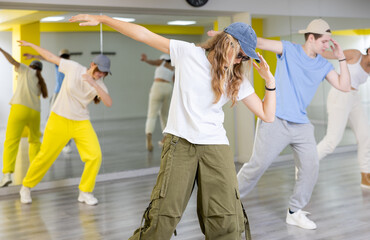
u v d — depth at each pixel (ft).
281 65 11.60
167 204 7.27
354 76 17.38
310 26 11.84
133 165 19.06
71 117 14.25
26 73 16.31
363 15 23.30
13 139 16.17
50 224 12.54
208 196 7.39
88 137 14.49
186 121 7.34
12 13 16.19
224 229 7.37
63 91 14.28
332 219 12.37
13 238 11.44
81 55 17.57
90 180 14.64
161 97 19.54
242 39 7.09
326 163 20.79
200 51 7.27
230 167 7.43
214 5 19.65
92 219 12.94
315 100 22.48
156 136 19.54
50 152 14.51
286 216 12.71
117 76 18.42
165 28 19.24
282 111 11.41
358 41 23.13
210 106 7.30
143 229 7.46
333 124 17.37
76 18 7.29
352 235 11.07
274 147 11.48
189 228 11.94
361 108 17.25
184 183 7.31
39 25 16.72
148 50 19.04
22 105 16.24
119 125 18.65
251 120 20.93
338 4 22.57
